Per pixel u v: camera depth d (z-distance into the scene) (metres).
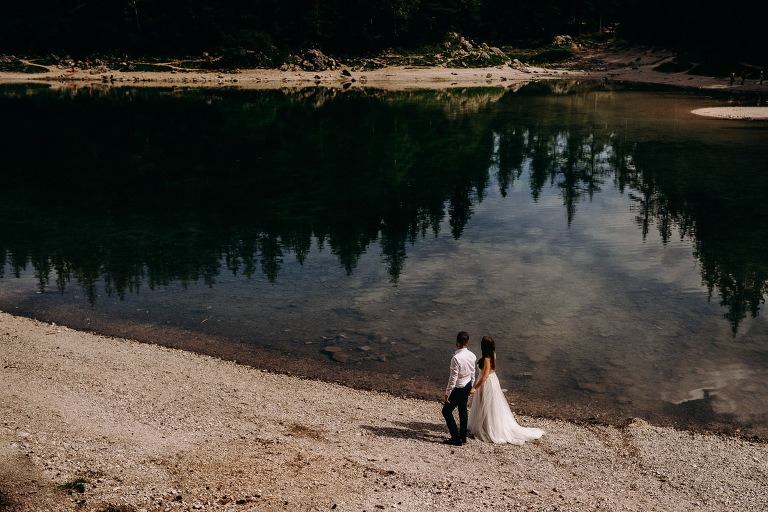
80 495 7.67
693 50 138.12
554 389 13.15
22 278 21.25
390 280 21.02
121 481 8.14
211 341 15.83
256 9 149.62
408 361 14.70
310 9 150.12
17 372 12.79
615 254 23.69
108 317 17.56
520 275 21.38
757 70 112.00
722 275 21.00
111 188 37.94
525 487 8.99
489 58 148.50
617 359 14.67
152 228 28.70
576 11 167.38
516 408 12.29
